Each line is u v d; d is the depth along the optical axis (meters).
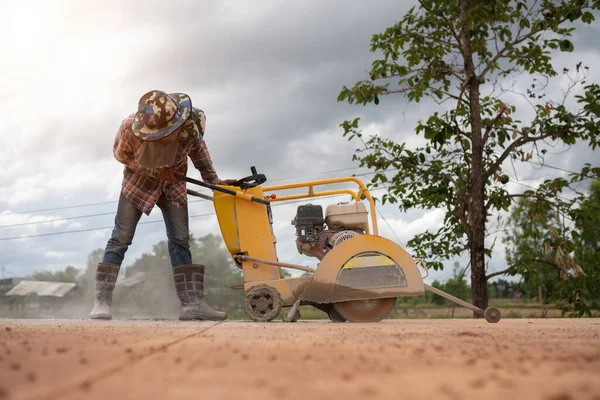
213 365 1.38
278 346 1.99
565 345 2.08
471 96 10.27
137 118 5.28
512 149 10.17
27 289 62.88
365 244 5.41
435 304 47.56
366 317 5.42
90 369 1.29
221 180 5.86
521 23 9.91
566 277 10.57
